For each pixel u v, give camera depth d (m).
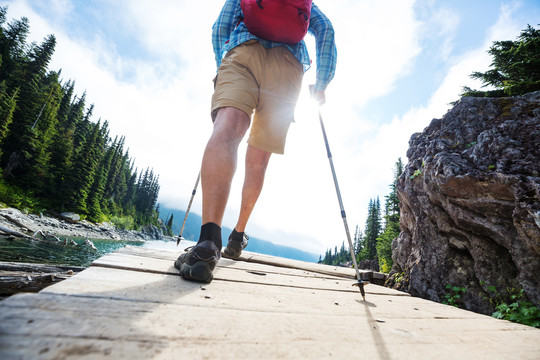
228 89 1.64
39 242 16.17
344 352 0.79
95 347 0.58
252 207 2.62
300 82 2.12
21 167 40.09
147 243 56.91
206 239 1.36
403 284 4.52
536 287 3.14
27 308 0.70
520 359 0.95
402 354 0.84
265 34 1.80
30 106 41.50
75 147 54.62
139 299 0.94
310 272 3.22
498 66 15.07
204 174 1.40
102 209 62.62
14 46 46.53
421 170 5.01
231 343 0.73
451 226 4.17
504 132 4.15
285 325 0.95
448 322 1.42
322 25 2.24
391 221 26.00
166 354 0.61
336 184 2.09
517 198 3.29
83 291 0.91
